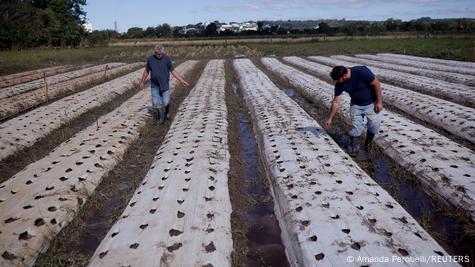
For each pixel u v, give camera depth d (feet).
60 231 15.33
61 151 23.03
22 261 12.94
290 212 15.66
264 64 80.64
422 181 18.88
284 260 13.74
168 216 15.11
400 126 26.43
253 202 18.02
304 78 54.03
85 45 157.58
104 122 29.60
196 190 17.39
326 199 16.12
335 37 179.93
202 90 44.19
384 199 16.19
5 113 34.22
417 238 13.05
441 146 22.15
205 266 12.23
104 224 16.21
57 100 41.16
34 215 15.37
